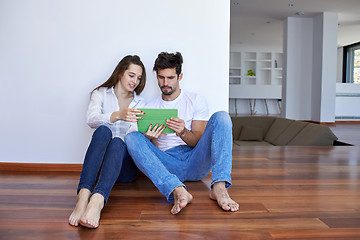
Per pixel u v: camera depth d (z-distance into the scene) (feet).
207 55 6.81
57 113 7.02
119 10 6.78
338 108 24.89
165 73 5.41
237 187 5.78
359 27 26.00
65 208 4.64
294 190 5.59
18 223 4.08
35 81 6.97
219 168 4.72
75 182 6.10
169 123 5.16
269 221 4.15
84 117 7.02
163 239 3.63
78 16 6.82
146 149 4.84
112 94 5.90
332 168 7.42
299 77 23.71
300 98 23.85
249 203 4.86
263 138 15.55
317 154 9.30
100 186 4.32
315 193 5.41
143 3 6.74
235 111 33.94
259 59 34.71
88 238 3.66
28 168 7.13
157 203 4.89
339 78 34.55
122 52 6.86
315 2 19.74
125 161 5.53
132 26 6.80
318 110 23.03
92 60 6.89
